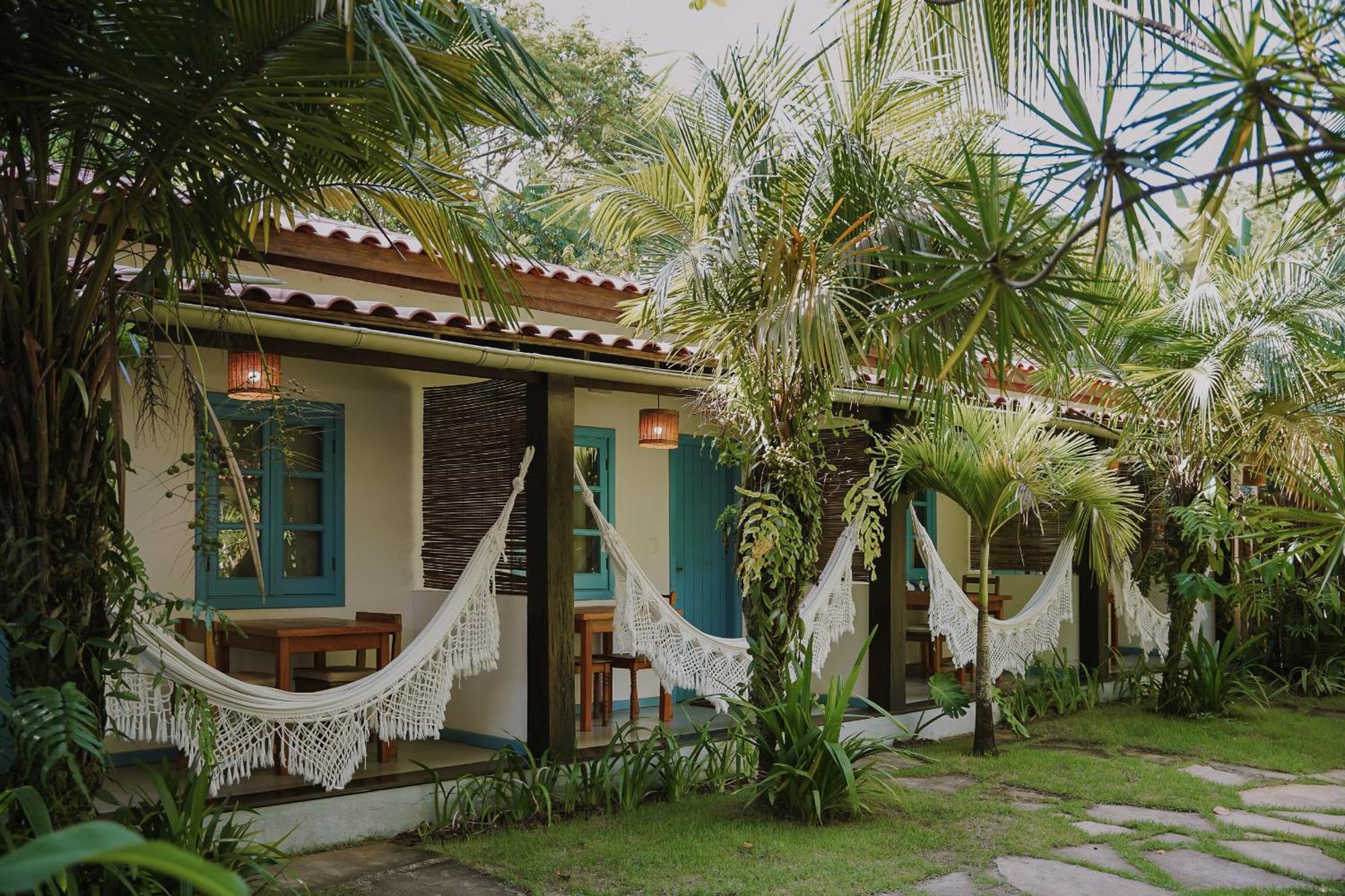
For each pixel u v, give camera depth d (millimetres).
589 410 8938
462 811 5684
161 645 4617
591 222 6523
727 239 5637
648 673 9055
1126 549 8094
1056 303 3314
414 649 5730
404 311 5641
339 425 7488
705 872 4914
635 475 9281
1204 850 5340
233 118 3256
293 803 5273
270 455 7156
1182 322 8430
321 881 4836
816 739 5852
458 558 7512
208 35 3043
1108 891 4723
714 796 6324
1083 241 5930
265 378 5902
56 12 3107
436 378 7969
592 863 5059
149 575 6547
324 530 7398
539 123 3309
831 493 8359
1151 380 8508
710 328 5895
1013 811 6000
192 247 3760
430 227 4348
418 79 2932
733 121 5895
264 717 5035
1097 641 9992
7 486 3486
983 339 4895
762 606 6148
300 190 3678
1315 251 8109
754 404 6074
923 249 5387
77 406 3613
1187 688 9133
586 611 7699
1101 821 5910
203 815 4289
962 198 5309
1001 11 3877
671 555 9562
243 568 7055
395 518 7742
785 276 5355
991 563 11523
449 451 7605
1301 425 8023
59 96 3184
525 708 6855
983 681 7621
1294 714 9516
